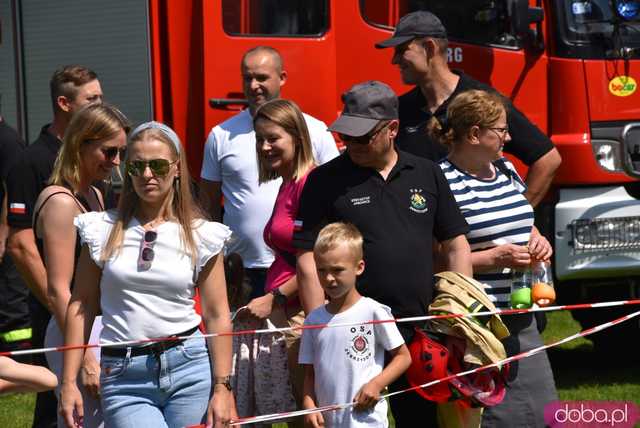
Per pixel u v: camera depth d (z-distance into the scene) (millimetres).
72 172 14766
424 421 15352
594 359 27328
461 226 15156
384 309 14156
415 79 18328
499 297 15812
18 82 23594
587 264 23969
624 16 24422
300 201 15109
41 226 14539
